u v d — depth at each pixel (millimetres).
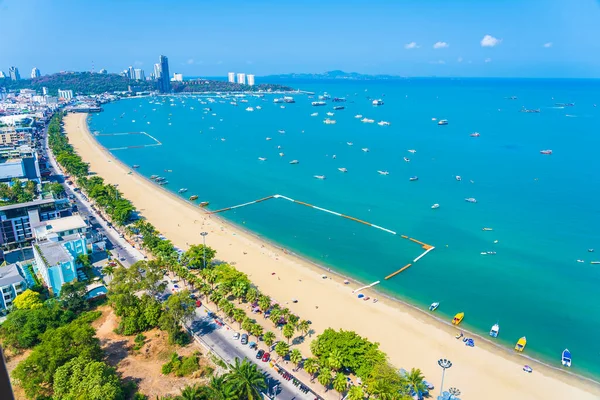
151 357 133250
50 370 115812
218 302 159125
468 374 133125
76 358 118688
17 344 136875
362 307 167875
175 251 195625
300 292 176750
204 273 176500
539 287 186875
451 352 143375
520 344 147875
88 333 128000
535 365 140125
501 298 178750
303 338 146250
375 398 114438
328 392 121750
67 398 106188
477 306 172750
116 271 160000
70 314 149875
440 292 182625
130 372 125750
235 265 199000
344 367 130125
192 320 152750
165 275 185875
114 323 150125
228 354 135375
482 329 158375
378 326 155625
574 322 163625
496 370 135875
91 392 106188
